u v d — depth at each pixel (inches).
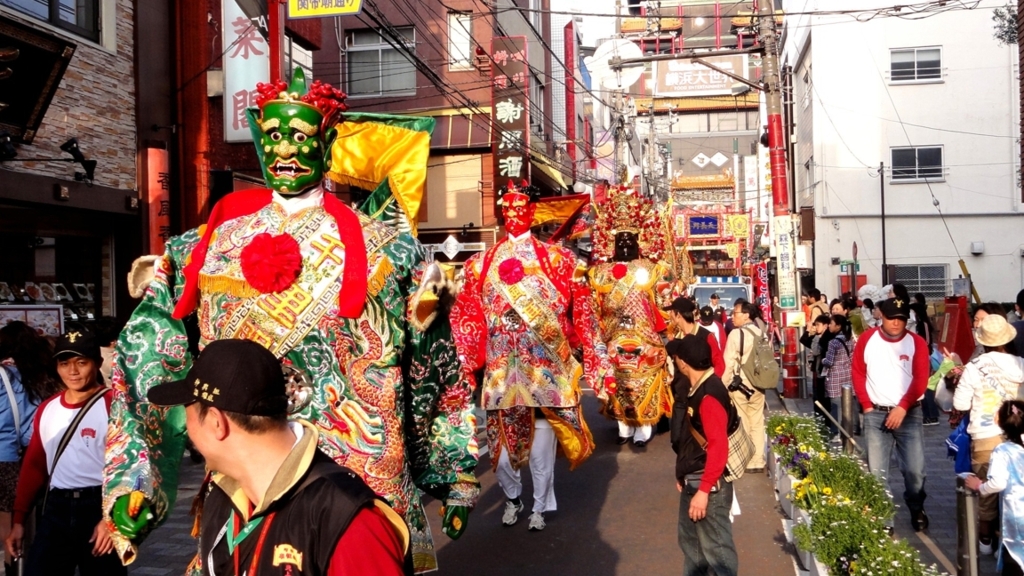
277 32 372.2
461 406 159.5
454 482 156.9
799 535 221.9
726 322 681.6
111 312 459.8
